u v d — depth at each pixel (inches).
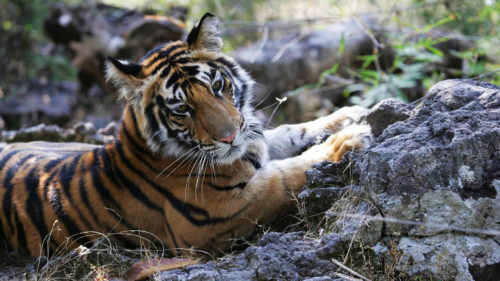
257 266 222.8
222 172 277.4
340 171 258.5
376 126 279.3
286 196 277.6
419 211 218.8
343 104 627.8
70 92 839.7
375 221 224.5
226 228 279.3
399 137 238.7
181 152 283.7
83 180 296.0
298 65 631.8
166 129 283.4
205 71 285.4
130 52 746.8
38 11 866.1
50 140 466.6
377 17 608.1
